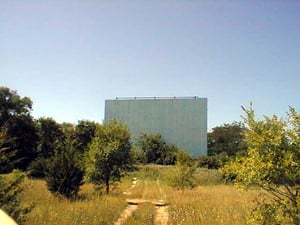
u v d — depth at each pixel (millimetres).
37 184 23859
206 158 52469
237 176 7961
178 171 27266
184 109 70250
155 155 65250
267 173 7441
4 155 9391
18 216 9117
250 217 7875
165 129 70438
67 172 19875
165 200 20688
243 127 8188
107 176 23375
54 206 14883
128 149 24344
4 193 8922
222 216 12844
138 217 13891
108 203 16641
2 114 53719
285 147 7551
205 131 69312
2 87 54406
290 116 7699
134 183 36750
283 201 7488
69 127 54250
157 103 71312
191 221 12617
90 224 11695
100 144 23672
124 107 72375
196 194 23688
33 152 52594
